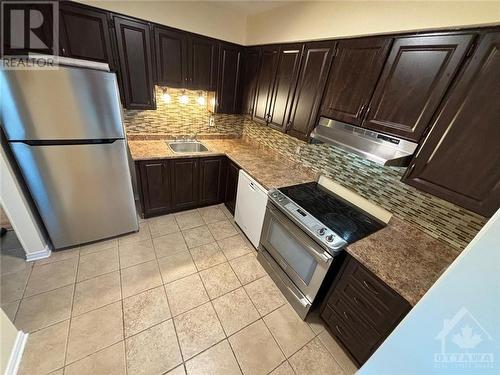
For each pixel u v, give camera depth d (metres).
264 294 1.96
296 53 1.98
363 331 1.39
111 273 1.99
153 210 2.74
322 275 1.54
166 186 2.68
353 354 1.50
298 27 1.93
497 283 0.59
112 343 1.49
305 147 2.38
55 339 1.47
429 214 1.46
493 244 0.59
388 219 1.69
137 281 1.94
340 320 1.54
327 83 1.73
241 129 3.48
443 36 1.06
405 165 1.30
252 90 2.72
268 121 2.48
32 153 1.70
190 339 1.56
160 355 1.46
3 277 1.84
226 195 3.11
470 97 1.00
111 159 2.04
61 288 1.80
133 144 2.70
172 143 2.91
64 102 1.66
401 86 1.25
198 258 2.27
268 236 2.11
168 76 2.39
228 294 1.93
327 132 1.71
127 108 2.34
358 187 1.90
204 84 2.64
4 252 2.05
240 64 2.78
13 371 1.29
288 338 1.65
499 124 0.93
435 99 1.11
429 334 0.77
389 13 1.26
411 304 1.06
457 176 1.08
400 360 0.88
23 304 1.65
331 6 1.61
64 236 2.10
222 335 1.61
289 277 1.90
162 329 1.60
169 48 2.29
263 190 2.13
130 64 2.17
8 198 1.74
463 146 1.04
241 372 1.42
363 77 1.45
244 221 2.58
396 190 1.62
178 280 2.00
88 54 1.96
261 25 2.41
